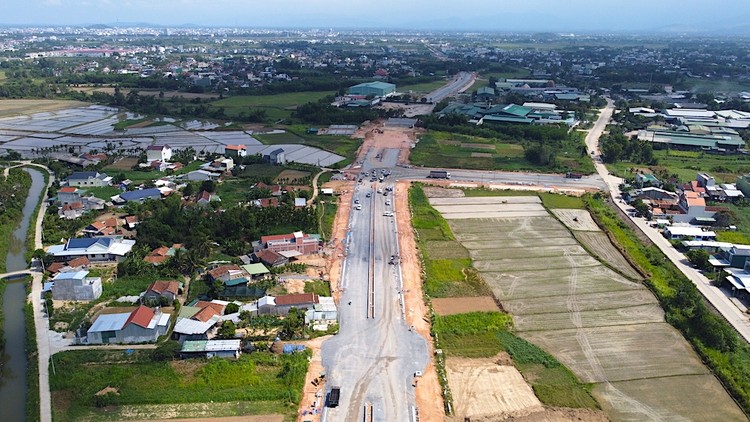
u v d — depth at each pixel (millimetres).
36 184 142375
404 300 83375
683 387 64125
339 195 131625
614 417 59094
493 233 111000
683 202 121375
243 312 77125
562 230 112812
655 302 83812
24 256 99812
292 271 92562
